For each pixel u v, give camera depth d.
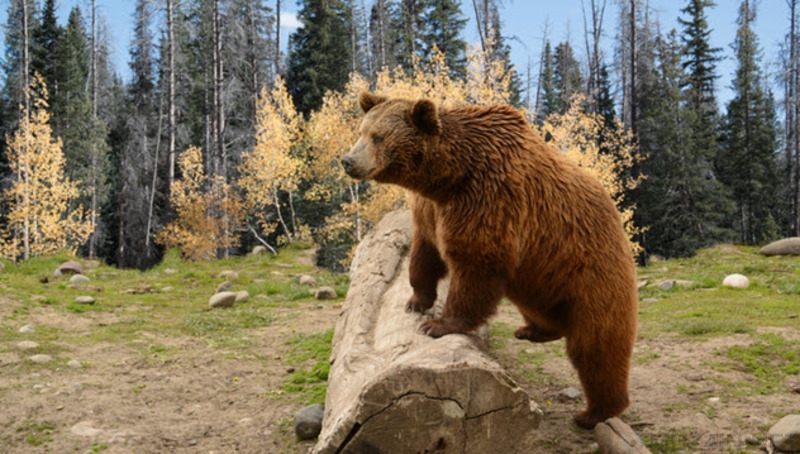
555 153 4.30
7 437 4.81
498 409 3.09
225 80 32.38
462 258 3.94
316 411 4.92
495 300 3.96
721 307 8.65
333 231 22.25
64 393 5.77
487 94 19.66
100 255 42.66
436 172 3.96
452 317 3.96
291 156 28.53
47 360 6.70
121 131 45.44
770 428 4.48
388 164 3.95
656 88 37.50
